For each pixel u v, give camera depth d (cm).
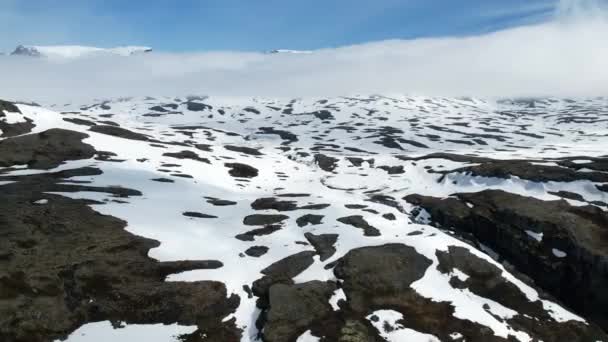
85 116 11931
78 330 3188
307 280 4047
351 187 9250
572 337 3850
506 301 4153
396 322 3562
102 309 3381
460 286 4191
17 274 3416
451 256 4531
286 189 7994
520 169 7938
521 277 4806
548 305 4238
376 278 4031
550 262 5231
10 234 3884
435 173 9319
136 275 3772
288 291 3700
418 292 3972
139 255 4025
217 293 3725
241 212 5612
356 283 3962
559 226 5522
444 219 6794
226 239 4703
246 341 3356
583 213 6094
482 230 6297
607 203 6488
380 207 6088
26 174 6084
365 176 10075
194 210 5438
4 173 6131
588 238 5238
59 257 3738
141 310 3441
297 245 4694
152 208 5169
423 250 4534
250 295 3816
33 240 3881
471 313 3797
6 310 3089
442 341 3431
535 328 3869
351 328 3362
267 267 4197
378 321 3550
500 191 7094
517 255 5656
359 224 5169
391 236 4928
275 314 3444
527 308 4119
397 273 4138
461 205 6969
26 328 3044
